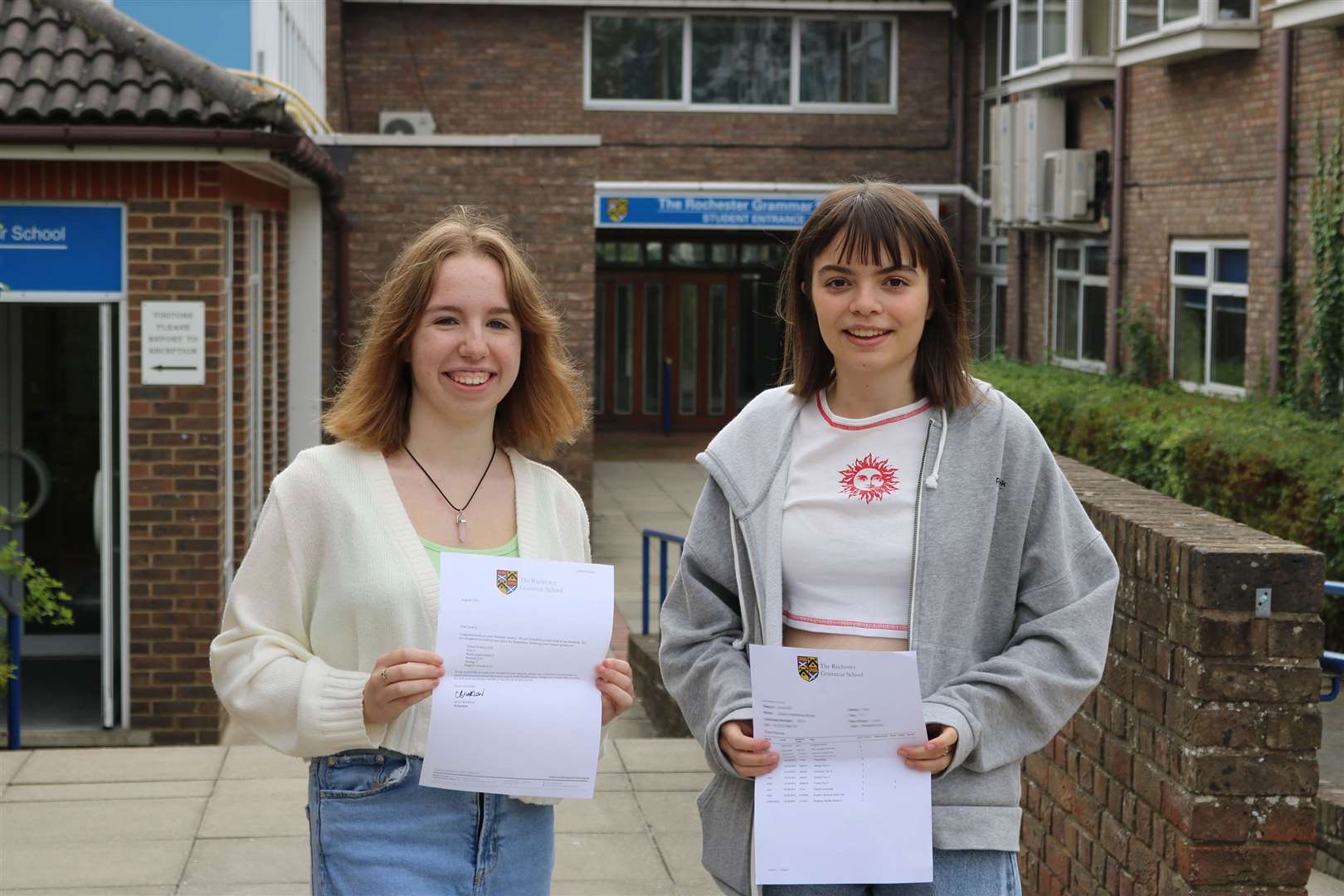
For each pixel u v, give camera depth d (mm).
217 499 8250
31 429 9078
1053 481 2801
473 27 21922
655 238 25609
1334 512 8266
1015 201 19453
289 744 2762
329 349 13984
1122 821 3980
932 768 2680
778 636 2797
